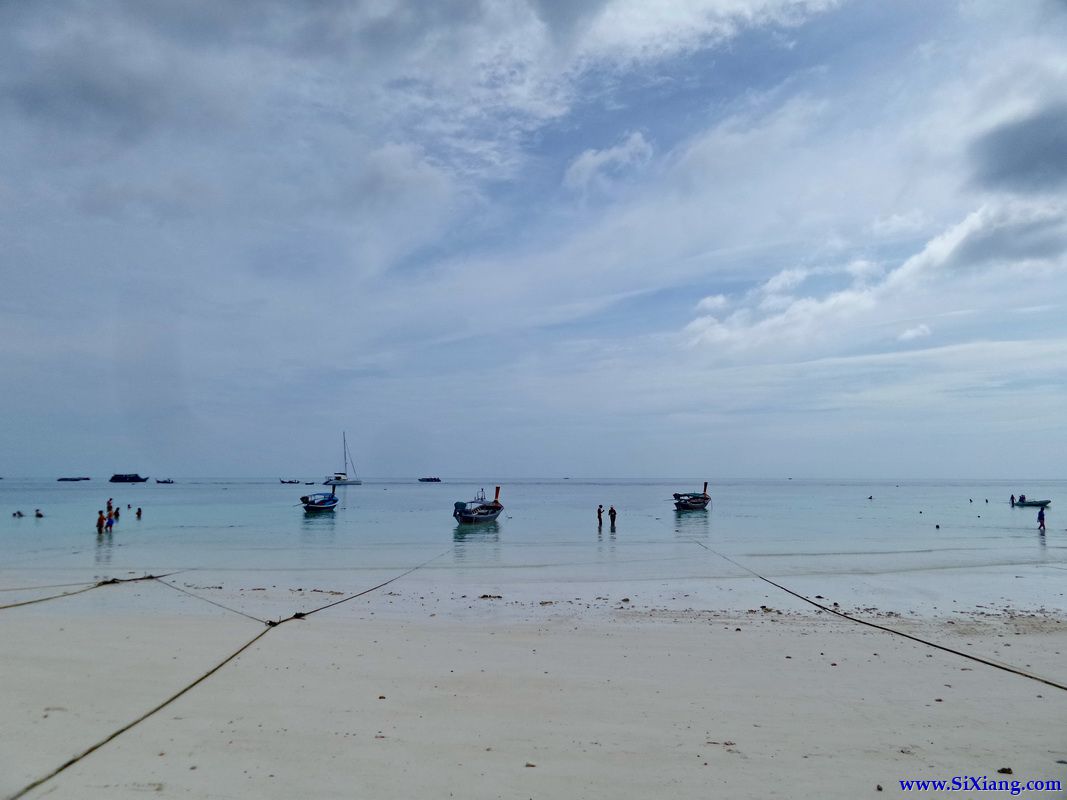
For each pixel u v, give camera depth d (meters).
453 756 7.89
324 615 16.92
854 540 41.84
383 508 89.75
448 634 14.29
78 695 9.98
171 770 7.45
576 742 8.35
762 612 17.78
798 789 7.10
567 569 28.25
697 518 66.75
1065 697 10.18
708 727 8.88
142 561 31.11
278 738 8.40
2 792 6.86
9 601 19.16
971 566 28.75
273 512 77.94
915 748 8.20
